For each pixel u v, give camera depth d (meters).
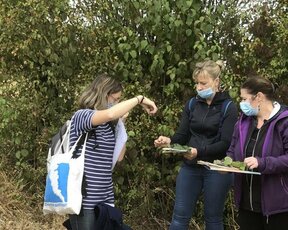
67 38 2.69
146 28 2.65
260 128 1.73
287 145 1.68
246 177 1.74
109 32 2.70
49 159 1.83
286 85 2.56
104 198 1.78
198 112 2.14
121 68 2.66
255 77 1.75
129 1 2.67
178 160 2.73
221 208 2.12
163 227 2.77
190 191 2.15
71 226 1.81
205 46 2.55
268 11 2.59
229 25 2.67
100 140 1.77
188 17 2.57
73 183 1.71
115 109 1.74
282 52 2.57
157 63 2.61
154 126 2.68
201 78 2.08
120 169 2.70
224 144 2.06
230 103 2.11
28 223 2.69
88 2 2.75
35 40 2.74
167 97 2.71
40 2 2.70
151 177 2.76
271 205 1.68
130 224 2.76
